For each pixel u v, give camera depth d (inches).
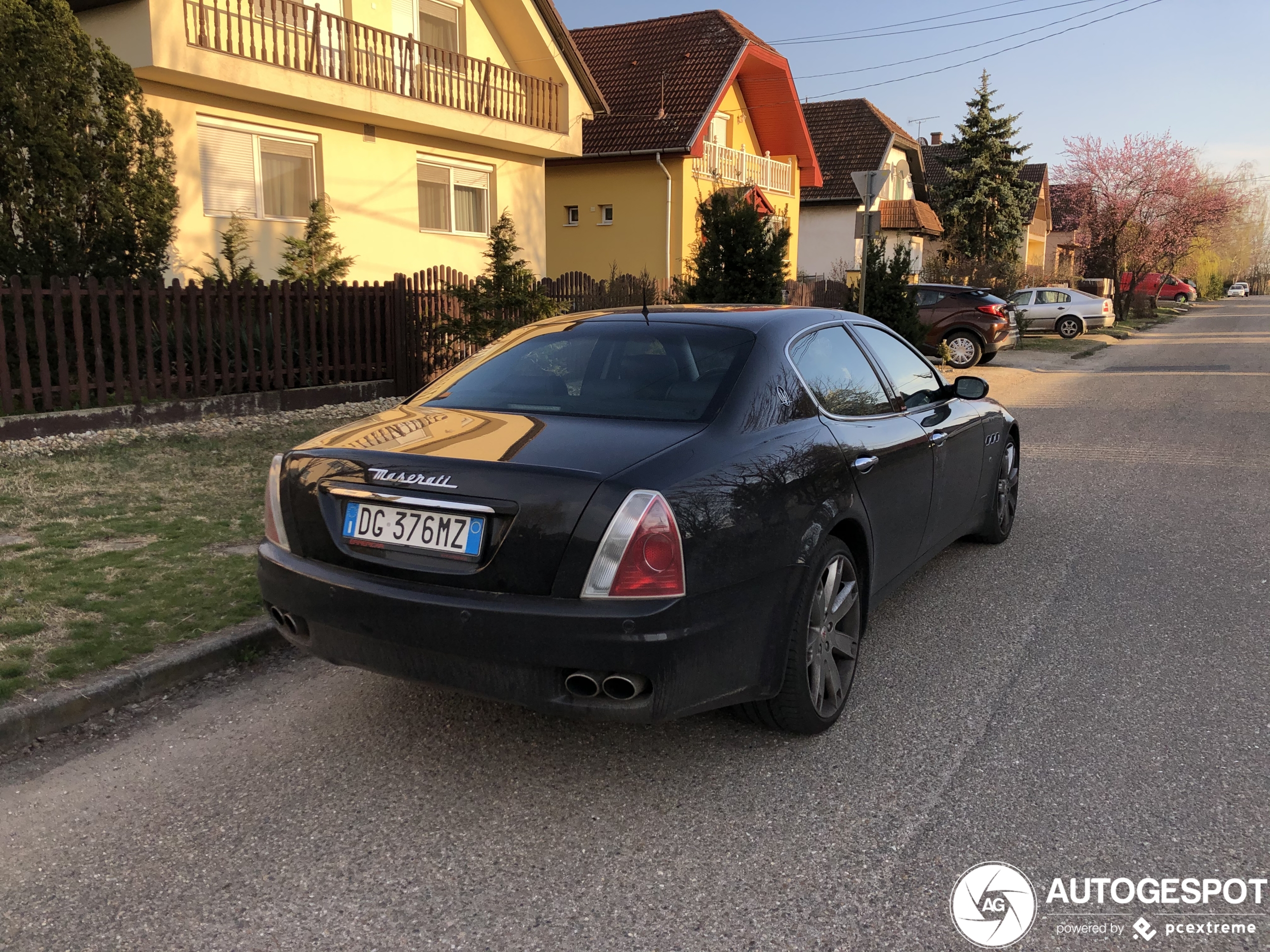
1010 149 1576.0
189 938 92.2
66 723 133.6
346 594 113.0
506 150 696.4
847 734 135.3
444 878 102.0
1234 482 306.5
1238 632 174.1
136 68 437.4
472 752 129.9
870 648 168.2
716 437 119.5
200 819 113.1
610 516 103.3
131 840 108.7
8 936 92.1
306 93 501.4
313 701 145.2
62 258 326.0
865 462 141.8
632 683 103.7
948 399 190.7
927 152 1967.3
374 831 110.8
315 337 408.2
